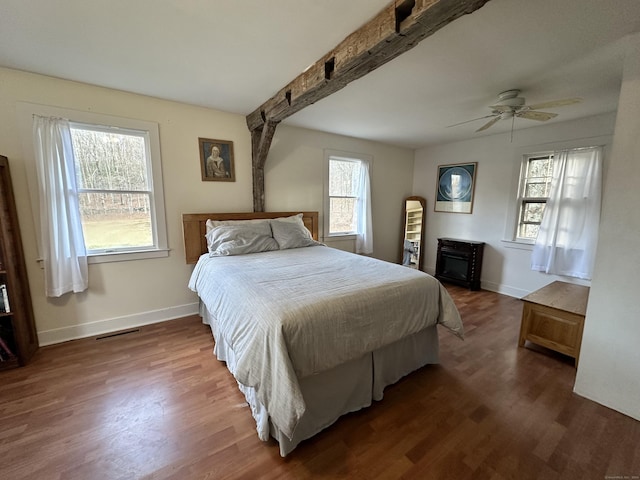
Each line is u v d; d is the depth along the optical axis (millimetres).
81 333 2613
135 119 2654
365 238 4500
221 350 2180
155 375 2061
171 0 1400
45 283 2371
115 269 2721
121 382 1977
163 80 2348
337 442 1501
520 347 2508
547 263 3447
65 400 1790
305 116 3215
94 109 2465
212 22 1576
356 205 4551
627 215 1629
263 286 1795
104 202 2658
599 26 1540
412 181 5199
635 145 1578
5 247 2035
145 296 2898
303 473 1322
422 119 3291
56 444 1461
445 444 1490
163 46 1830
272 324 1384
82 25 1608
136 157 2768
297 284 1837
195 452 1427
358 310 1624
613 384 1734
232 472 1323
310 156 3861
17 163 2232
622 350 1689
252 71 2172
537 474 1319
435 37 1666
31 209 2309
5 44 1812
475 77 2195
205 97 2729
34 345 2359
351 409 1700
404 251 5152
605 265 1726
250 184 3410
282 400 1260
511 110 2447
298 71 2170
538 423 1633
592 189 3088
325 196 4086
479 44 1739
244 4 1426
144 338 2615
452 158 4543
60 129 2307
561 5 1381
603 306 1746
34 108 2246
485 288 4211
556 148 3375
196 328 2840
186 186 3006
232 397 1838
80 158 2520
